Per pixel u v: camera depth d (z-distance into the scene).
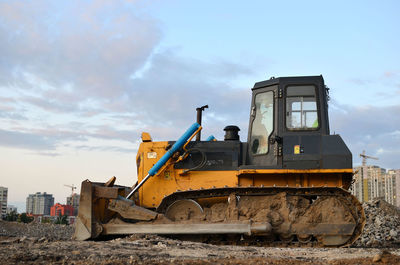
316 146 12.45
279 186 12.37
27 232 27.25
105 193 12.34
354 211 12.12
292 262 8.02
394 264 7.80
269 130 12.97
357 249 11.02
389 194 144.38
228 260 8.09
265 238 12.40
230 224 12.01
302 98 12.85
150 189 13.47
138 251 8.88
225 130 13.80
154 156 13.80
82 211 12.16
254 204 12.58
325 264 7.86
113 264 7.34
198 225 12.10
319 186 12.37
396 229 18.30
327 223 12.12
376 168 149.38
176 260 7.87
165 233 12.14
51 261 7.49
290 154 12.53
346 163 12.16
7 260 7.38
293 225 12.22
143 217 12.30
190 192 12.76
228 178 13.05
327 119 12.80
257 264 7.69
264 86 13.30
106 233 12.19
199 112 14.01
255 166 12.58
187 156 13.44
